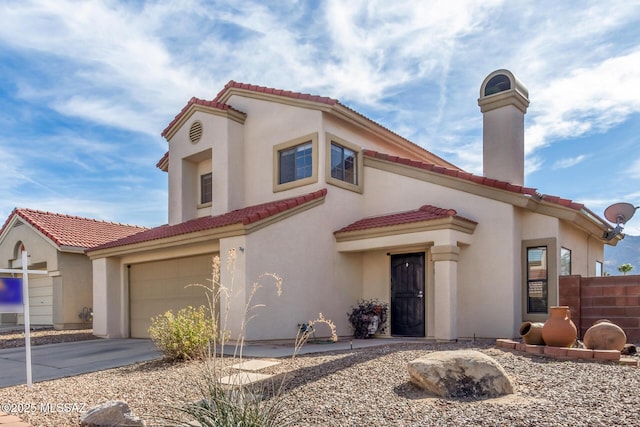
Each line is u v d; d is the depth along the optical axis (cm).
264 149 1481
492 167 1317
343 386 598
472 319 1205
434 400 530
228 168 1477
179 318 945
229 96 1611
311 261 1265
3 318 2167
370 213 1455
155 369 836
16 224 2058
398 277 1356
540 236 1190
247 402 445
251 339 1082
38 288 2039
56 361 1013
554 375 629
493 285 1184
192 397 595
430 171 1327
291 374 681
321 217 1309
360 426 447
